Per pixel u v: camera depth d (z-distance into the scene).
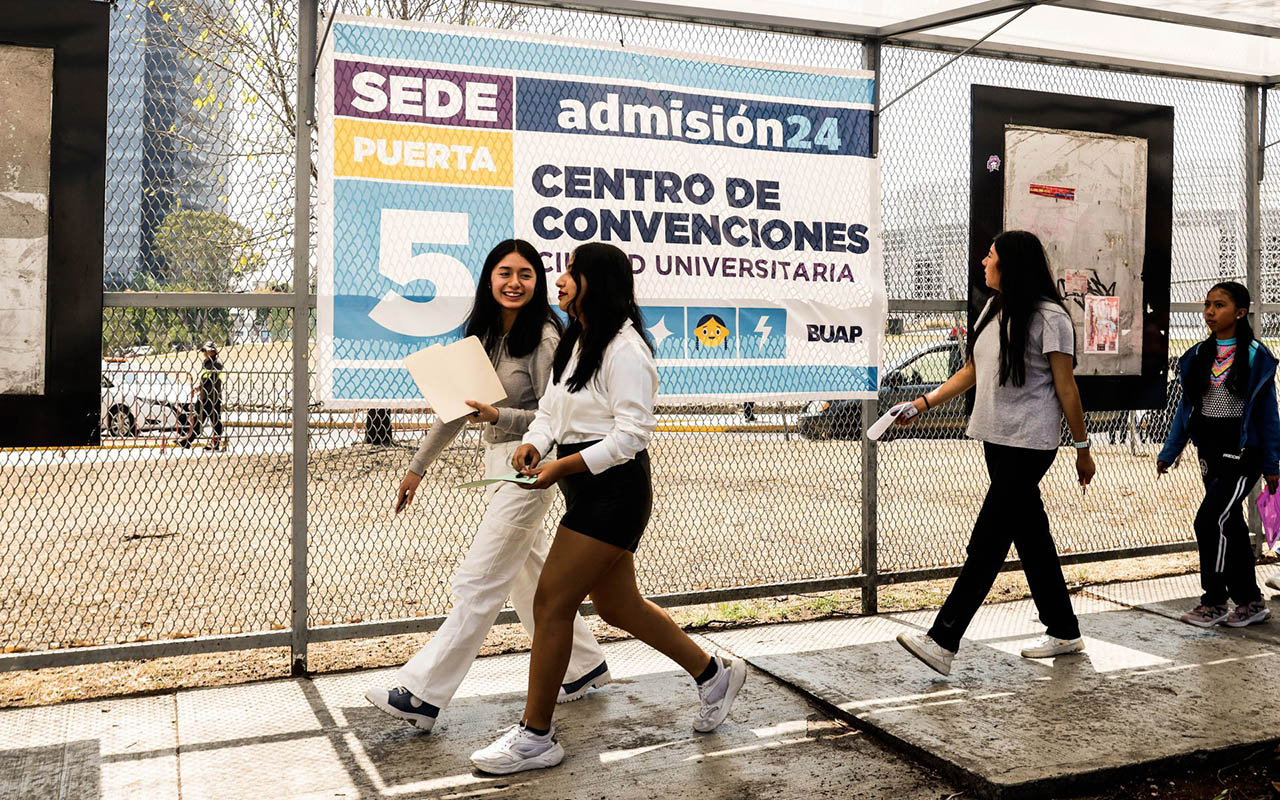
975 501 8.63
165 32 4.32
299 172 4.37
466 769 3.46
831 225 5.23
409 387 4.48
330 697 4.18
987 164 5.45
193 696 4.20
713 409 5.65
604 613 3.64
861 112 5.29
